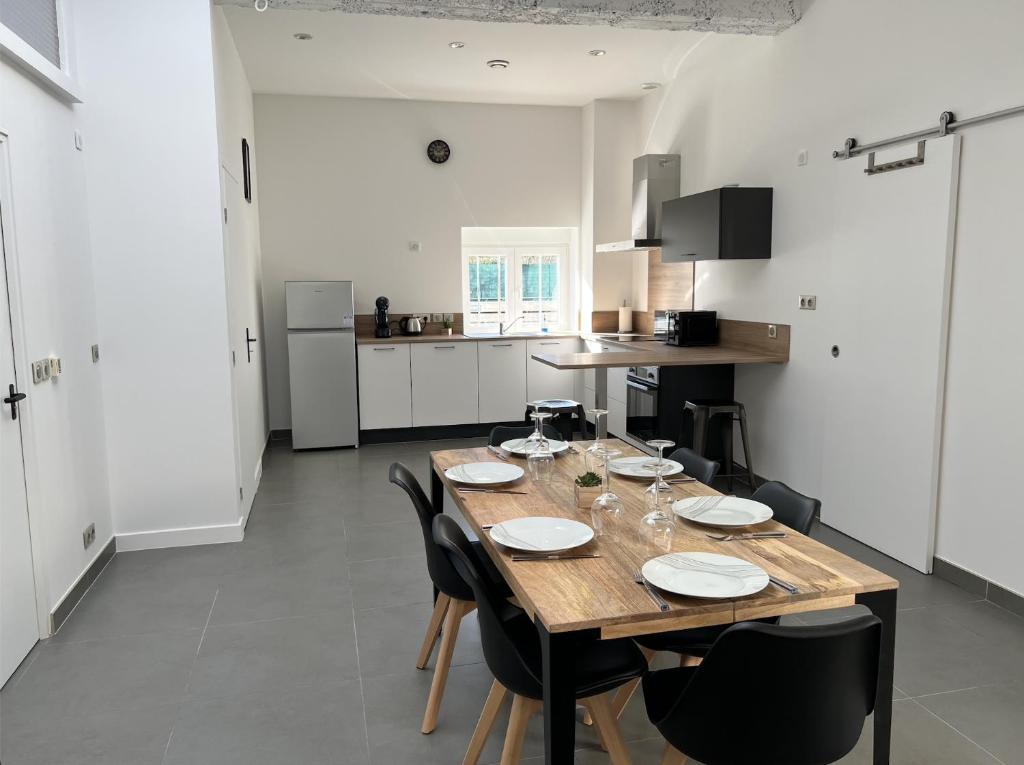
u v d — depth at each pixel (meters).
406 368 6.68
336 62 5.59
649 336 6.59
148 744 2.33
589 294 7.20
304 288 6.27
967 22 3.28
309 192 6.73
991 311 3.22
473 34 5.02
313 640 3.01
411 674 2.75
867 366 3.96
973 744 2.31
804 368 4.56
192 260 3.91
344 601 3.38
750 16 4.38
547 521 2.17
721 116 5.44
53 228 3.27
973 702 2.53
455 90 6.47
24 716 2.48
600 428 2.86
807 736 1.57
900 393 3.72
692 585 1.75
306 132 6.66
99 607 3.32
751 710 1.55
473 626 3.15
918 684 2.64
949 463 3.48
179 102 3.81
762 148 4.91
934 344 3.49
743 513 2.27
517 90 6.50
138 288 3.88
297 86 6.29
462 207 7.06
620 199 7.06
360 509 4.76
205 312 3.96
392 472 2.61
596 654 2.00
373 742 2.34
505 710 2.52
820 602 1.76
